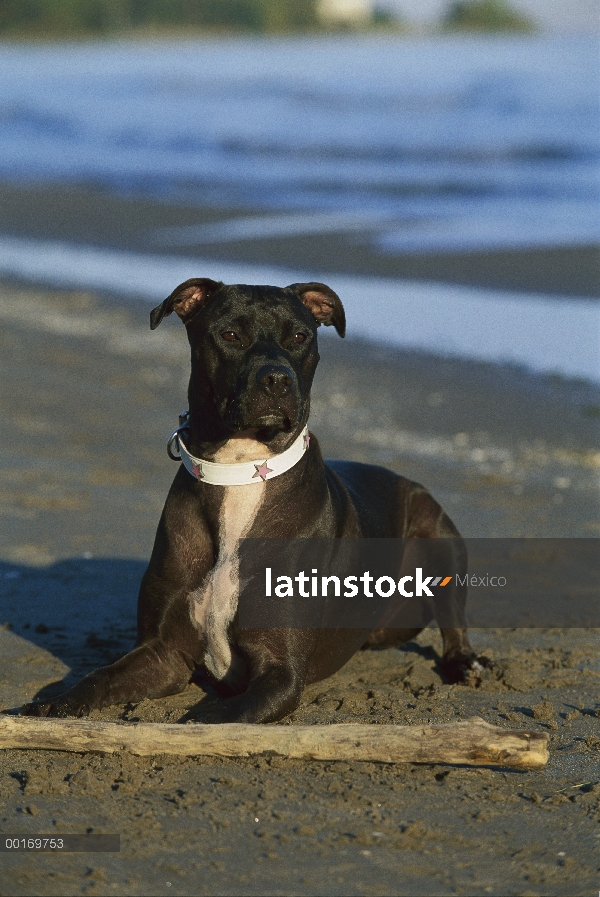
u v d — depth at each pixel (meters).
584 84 68.50
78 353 19.08
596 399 15.80
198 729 6.12
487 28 182.25
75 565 10.04
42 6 166.38
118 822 5.41
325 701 7.24
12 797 5.68
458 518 11.59
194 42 167.75
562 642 8.63
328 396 16.09
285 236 29.75
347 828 5.43
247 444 6.99
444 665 8.11
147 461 13.45
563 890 4.92
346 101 68.94
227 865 5.05
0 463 13.15
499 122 54.91
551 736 6.76
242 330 7.03
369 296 22.59
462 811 5.66
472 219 31.27
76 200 39.06
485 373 17.14
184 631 7.12
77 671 7.69
